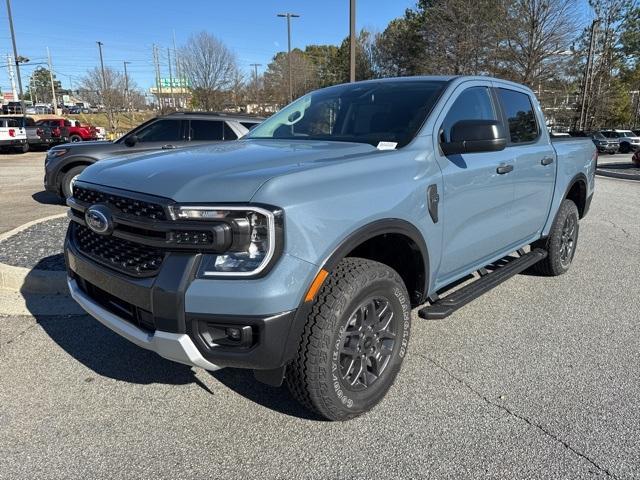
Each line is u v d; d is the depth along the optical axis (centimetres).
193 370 336
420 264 306
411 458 250
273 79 6025
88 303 281
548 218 480
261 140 369
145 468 243
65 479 236
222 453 254
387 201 271
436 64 3616
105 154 898
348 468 244
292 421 280
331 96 404
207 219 222
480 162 353
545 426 275
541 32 3262
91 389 312
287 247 225
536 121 458
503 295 479
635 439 264
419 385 317
